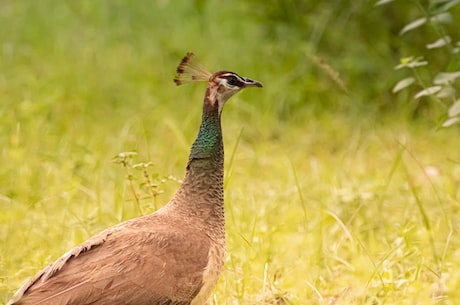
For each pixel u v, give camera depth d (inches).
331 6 817.5
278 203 598.2
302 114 769.6
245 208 575.5
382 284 457.7
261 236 530.3
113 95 783.7
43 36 861.8
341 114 779.4
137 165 496.7
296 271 489.7
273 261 509.0
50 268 389.4
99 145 675.4
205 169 422.0
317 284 486.9
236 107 768.9
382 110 780.0
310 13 819.4
